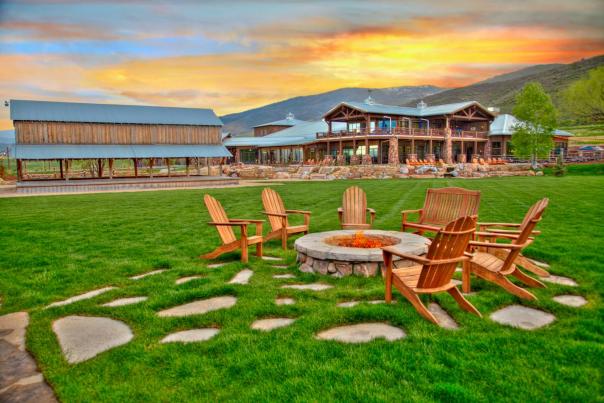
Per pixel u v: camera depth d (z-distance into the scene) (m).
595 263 6.58
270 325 4.49
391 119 51.91
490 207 14.26
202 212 14.58
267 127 81.50
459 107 52.16
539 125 43.12
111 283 6.16
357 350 3.77
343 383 3.25
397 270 5.30
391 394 3.07
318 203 16.42
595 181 27.00
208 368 3.54
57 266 7.10
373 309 4.67
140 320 4.64
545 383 3.19
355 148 48.69
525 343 3.87
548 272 6.30
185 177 39.66
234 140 67.19
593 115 45.78
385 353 3.70
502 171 39.81
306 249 6.51
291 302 5.18
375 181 32.81
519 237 5.41
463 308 4.75
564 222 10.67
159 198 20.83
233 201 18.27
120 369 3.58
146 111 41.31
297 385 3.22
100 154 35.75
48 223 12.05
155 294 5.54
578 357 3.56
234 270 6.70
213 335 4.27
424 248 6.52
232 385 3.28
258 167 49.66
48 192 29.06
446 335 4.08
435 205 8.94
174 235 9.97
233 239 7.94
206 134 42.59
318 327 4.33
